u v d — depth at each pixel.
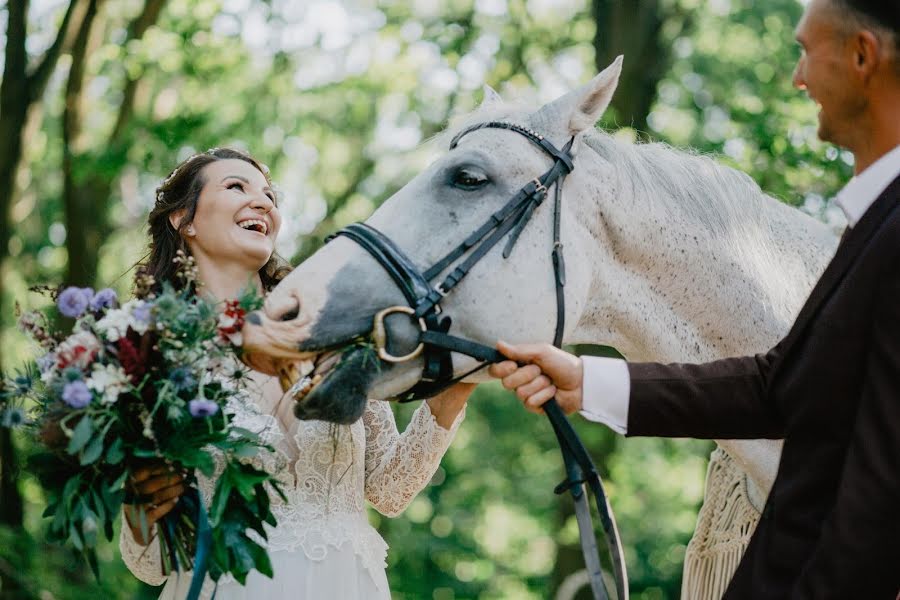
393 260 2.49
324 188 10.86
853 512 1.89
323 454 2.78
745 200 2.82
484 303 2.53
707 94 9.33
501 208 2.57
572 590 7.89
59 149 10.16
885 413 1.92
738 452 2.67
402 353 2.48
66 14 8.53
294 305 2.44
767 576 2.12
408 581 14.67
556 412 2.42
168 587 2.79
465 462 14.73
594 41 8.25
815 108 7.43
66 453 2.33
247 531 2.69
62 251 11.64
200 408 2.23
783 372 2.20
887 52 2.04
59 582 7.82
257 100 9.87
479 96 8.13
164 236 3.10
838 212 6.89
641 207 2.71
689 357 2.77
